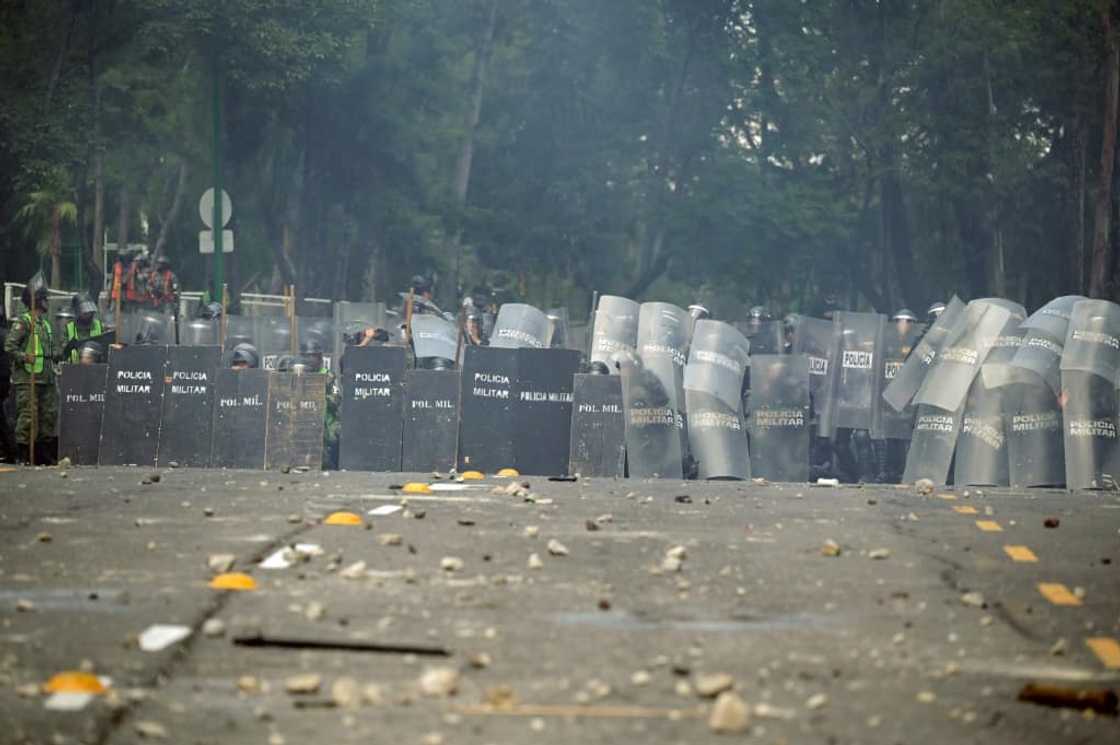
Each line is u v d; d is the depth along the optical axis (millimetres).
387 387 75062
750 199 168625
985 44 159875
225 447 75750
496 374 74750
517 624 31531
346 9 150750
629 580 36875
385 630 30688
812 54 164750
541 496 56438
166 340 93000
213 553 39906
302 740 23328
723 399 76125
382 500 53781
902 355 80875
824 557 40938
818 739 23609
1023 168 163125
